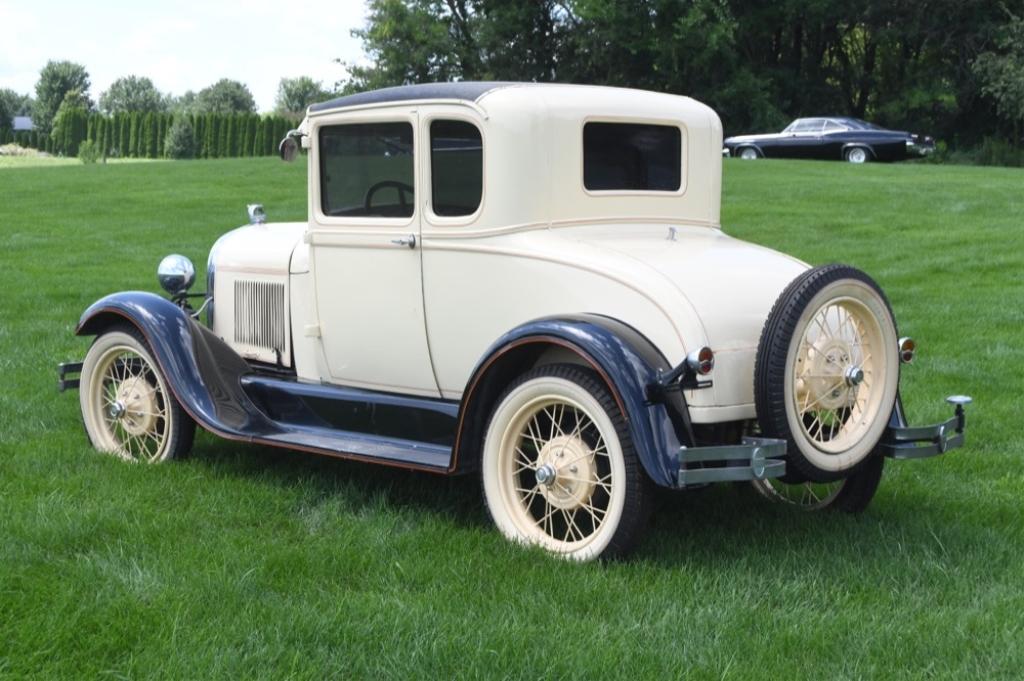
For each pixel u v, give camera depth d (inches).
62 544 161.0
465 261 179.6
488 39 1675.7
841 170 904.3
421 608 138.6
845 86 1738.4
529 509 171.0
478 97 176.4
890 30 1576.0
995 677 123.5
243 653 127.3
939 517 183.2
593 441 163.2
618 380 150.8
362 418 193.8
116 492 187.8
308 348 210.8
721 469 149.9
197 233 647.1
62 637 129.0
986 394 272.1
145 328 208.8
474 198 178.5
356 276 195.6
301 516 180.9
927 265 479.5
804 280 155.3
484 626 133.7
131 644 129.2
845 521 181.6
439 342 185.3
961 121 1706.4
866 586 150.5
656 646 130.2
